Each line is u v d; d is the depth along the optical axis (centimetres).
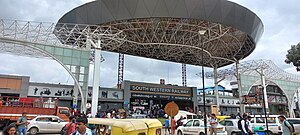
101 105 3916
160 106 4506
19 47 2820
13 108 2203
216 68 4825
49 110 2362
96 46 2878
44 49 2541
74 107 2762
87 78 2667
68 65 2611
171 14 2980
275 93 5800
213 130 1599
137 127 789
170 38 3778
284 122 1048
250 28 3500
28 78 3438
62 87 3650
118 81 4916
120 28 3425
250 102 3797
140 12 2981
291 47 2045
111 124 804
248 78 4269
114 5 2964
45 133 2062
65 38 3166
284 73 4753
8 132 540
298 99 5028
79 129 561
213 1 2930
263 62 4072
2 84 3278
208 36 3669
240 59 4691
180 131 2025
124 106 4009
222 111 5184
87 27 3170
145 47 4184
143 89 4288
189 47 4044
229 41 3922
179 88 4669
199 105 4875
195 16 3028
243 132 1266
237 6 3111
